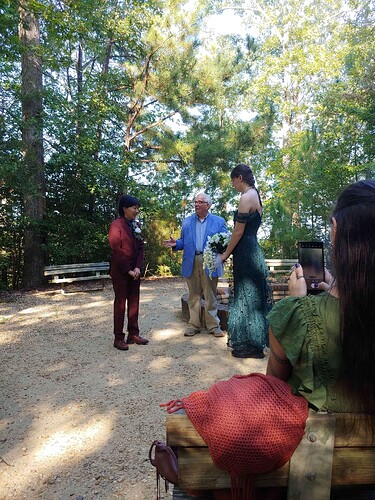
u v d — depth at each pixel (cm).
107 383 378
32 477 240
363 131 1219
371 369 103
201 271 513
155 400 339
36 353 473
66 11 910
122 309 475
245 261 409
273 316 114
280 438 105
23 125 1007
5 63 1050
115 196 1241
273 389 111
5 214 1084
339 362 108
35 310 741
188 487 114
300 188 1119
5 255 1209
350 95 1262
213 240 468
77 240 1179
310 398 109
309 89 1880
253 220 401
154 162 1394
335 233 110
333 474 112
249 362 421
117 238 458
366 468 112
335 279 109
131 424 300
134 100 1338
